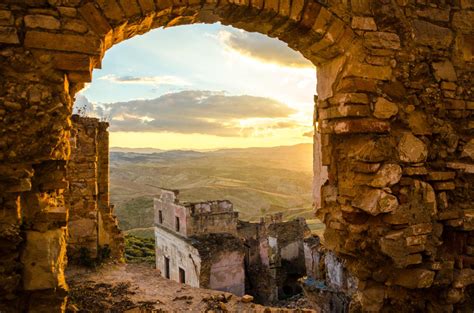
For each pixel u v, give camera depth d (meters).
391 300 3.93
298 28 3.82
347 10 3.81
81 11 3.03
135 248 23.38
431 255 3.92
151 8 3.23
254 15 3.73
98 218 9.23
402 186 3.89
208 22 3.92
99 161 9.30
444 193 4.06
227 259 17.05
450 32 4.21
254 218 60.53
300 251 20.70
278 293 18.50
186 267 17.20
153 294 7.66
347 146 3.97
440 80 4.15
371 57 3.87
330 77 4.14
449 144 4.14
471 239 4.16
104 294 7.30
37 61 2.91
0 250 2.77
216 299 7.70
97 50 3.06
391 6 3.96
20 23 2.89
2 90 2.81
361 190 3.82
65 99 2.98
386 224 3.84
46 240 2.89
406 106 3.99
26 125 2.86
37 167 2.97
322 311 11.19
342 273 10.71
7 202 2.78
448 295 4.00
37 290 2.84
